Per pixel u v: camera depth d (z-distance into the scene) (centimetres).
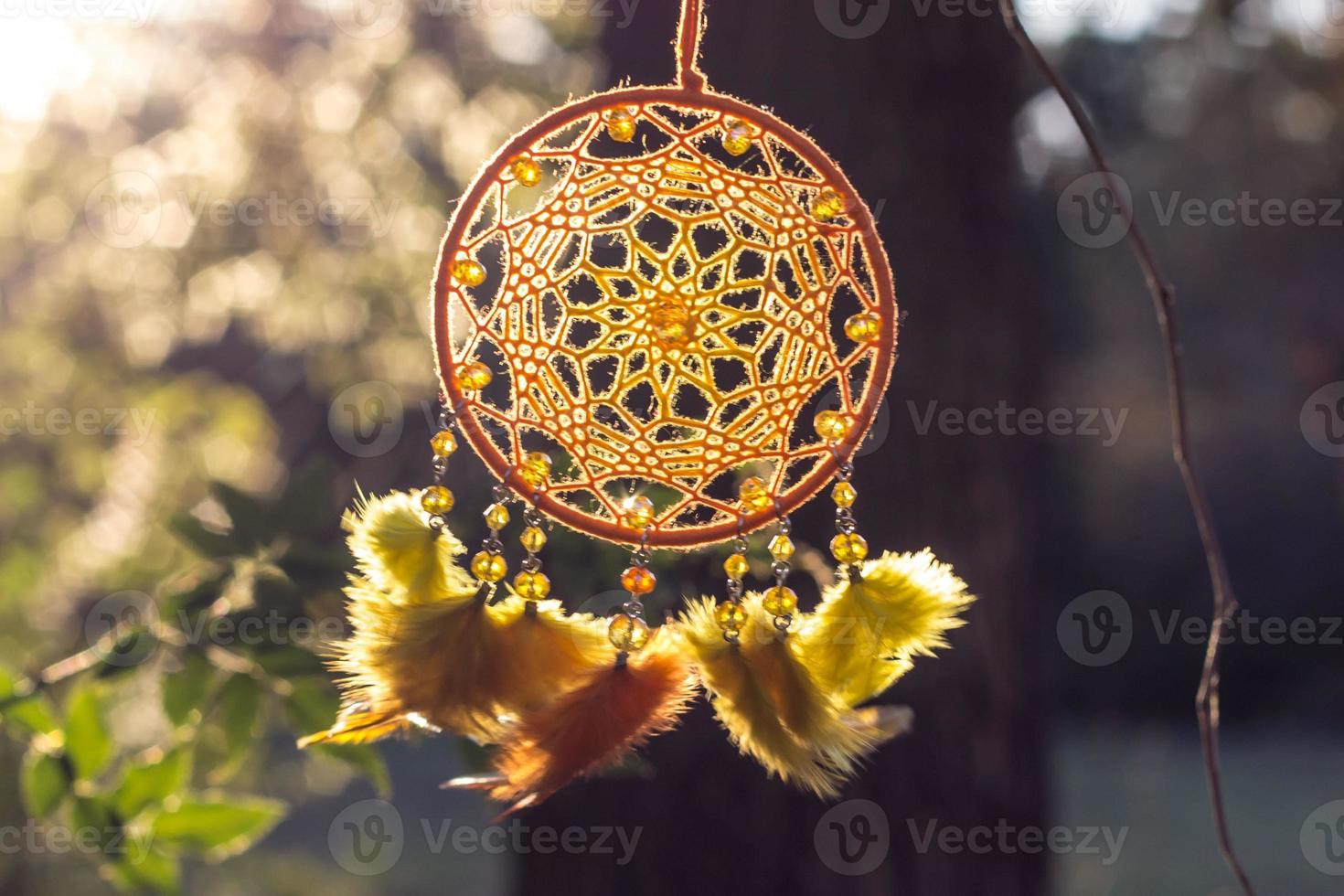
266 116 233
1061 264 637
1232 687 664
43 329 275
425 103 239
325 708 124
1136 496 679
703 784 146
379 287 229
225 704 124
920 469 146
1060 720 674
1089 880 423
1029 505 154
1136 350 689
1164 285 114
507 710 99
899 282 147
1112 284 681
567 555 125
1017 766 150
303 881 416
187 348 327
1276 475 668
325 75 234
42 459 288
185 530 126
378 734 101
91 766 125
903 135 145
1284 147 608
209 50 237
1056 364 619
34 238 262
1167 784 557
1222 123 594
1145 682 673
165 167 235
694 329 102
